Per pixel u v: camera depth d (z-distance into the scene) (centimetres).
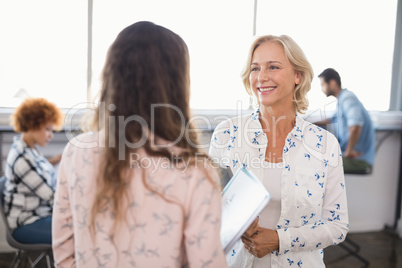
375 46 378
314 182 115
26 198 205
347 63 375
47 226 204
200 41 347
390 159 365
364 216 364
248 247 110
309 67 116
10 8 302
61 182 82
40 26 310
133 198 73
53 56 315
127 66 74
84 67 322
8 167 205
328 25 368
